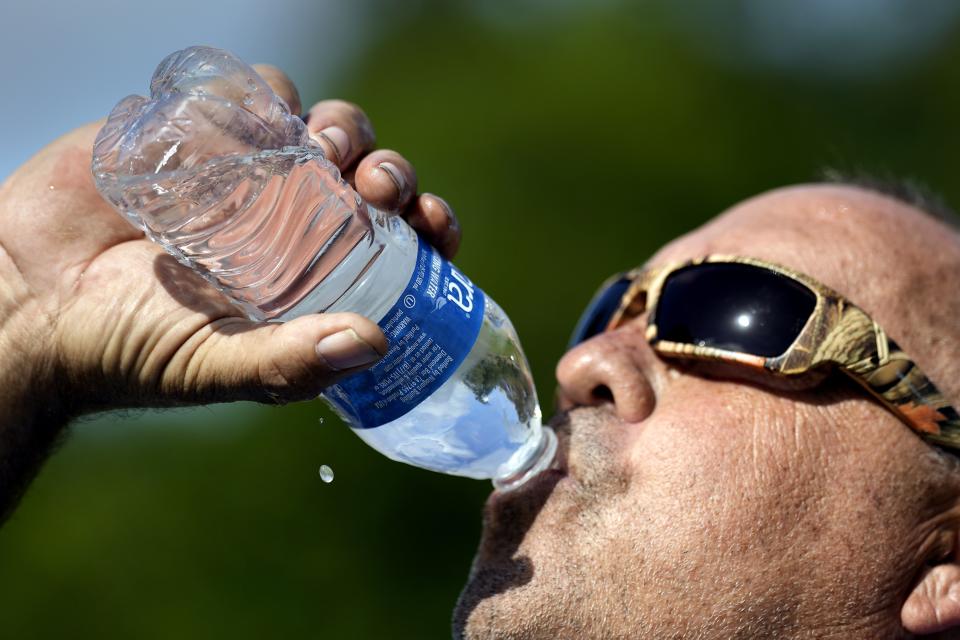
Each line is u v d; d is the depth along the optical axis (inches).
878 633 109.3
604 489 111.0
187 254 96.3
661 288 119.5
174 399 101.0
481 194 464.1
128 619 392.5
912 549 110.6
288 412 391.2
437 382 98.0
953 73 585.6
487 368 101.9
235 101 97.1
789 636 107.7
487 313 102.8
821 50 557.6
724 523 107.9
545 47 509.7
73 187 109.1
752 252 122.8
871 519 109.5
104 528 395.5
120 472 398.0
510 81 495.5
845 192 131.7
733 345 113.6
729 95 519.8
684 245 131.6
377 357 89.6
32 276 107.1
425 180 474.9
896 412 111.3
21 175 111.0
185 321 99.5
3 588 394.6
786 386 113.0
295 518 389.4
